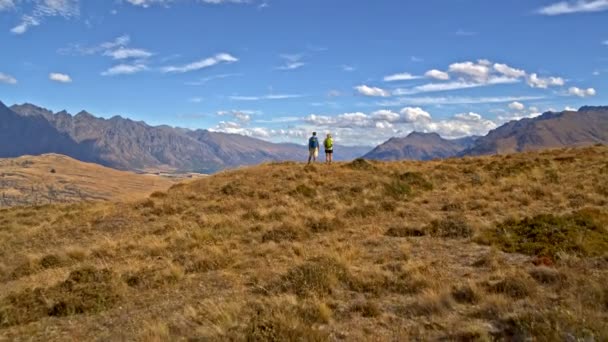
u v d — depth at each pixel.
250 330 6.42
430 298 7.57
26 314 8.57
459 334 6.24
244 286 9.79
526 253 10.59
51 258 13.72
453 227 13.53
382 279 9.21
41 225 21.30
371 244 12.93
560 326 5.78
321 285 8.89
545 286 8.12
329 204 20.11
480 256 10.72
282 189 23.92
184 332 7.15
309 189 23.25
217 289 9.73
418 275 9.04
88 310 8.84
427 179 24.14
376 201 19.83
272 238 14.51
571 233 11.16
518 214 14.60
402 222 15.61
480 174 24.62
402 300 8.17
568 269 8.66
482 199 18.19
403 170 27.75
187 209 21.67
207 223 17.58
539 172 23.58
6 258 15.32
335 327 6.99
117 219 20.64
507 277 8.19
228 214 19.53
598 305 6.60
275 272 10.35
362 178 25.45
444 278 8.94
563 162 27.55
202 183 28.00
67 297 9.09
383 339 6.35
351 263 10.75
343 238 14.00
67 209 26.31
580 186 18.86
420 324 6.86
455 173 26.09
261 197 22.88
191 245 14.18
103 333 7.49
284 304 7.67
